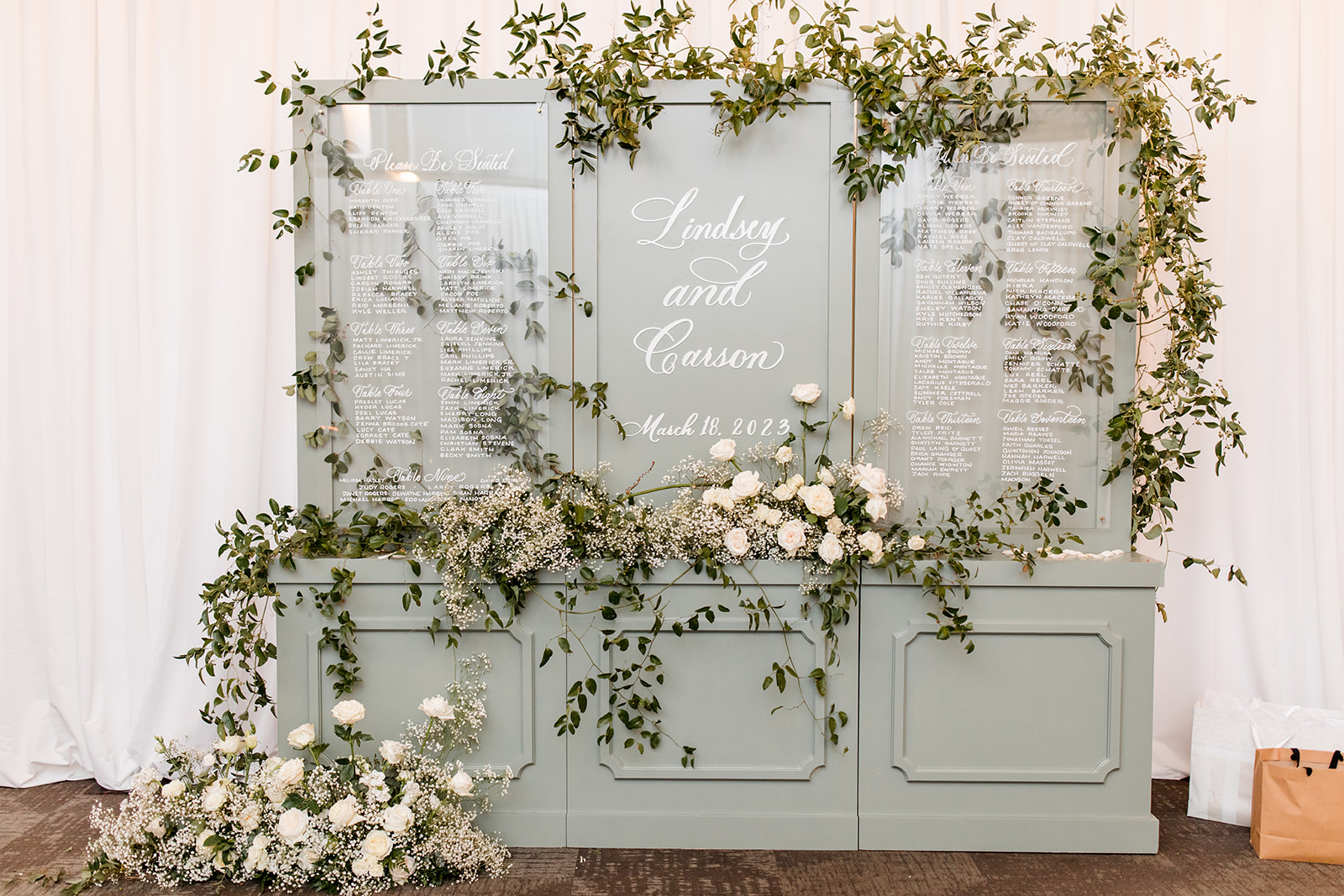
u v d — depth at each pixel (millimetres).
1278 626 2654
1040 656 2234
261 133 2621
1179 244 2215
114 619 2730
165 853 2100
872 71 2162
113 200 2631
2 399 2691
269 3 2607
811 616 2223
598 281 2273
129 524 2680
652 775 2252
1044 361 2283
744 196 2256
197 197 2621
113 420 2721
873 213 2248
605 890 2072
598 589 2223
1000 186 2258
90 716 2682
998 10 2631
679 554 2188
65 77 2637
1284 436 2627
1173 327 2262
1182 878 2133
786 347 2277
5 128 2629
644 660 2232
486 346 2303
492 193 2279
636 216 2264
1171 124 2422
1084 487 2299
